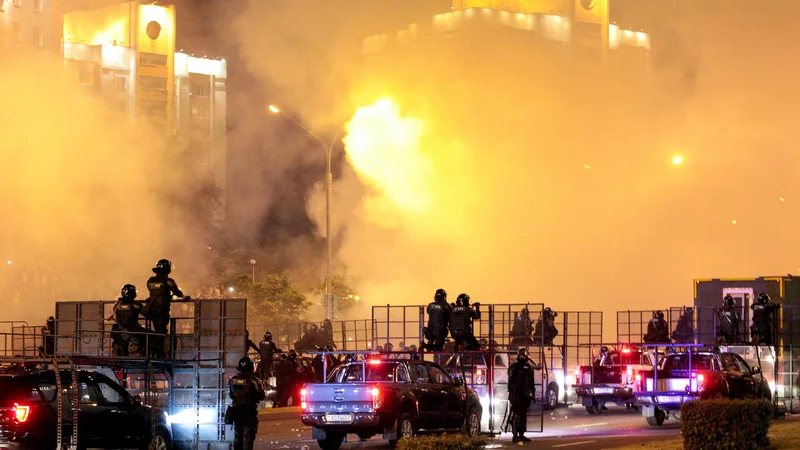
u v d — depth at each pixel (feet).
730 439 98.27
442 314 144.77
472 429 133.39
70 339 120.57
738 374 150.00
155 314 119.03
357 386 120.98
